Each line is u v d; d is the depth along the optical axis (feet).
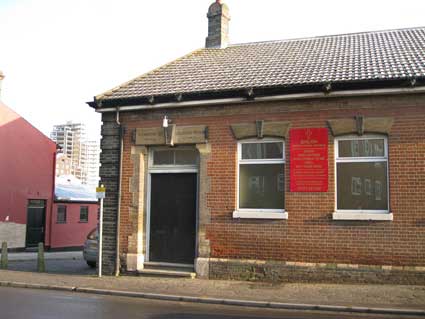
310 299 34.99
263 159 44.39
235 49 60.23
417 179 39.37
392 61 44.68
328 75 42.98
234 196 44.47
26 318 29.07
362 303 33.58
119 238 48.03
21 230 86.74
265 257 42.86
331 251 40.96
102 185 49.26
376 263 39.73
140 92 48.60
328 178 41.73
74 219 101.81
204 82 48.16
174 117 47.19
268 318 30.25
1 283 44.19
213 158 45.50
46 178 93.66
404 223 39.34
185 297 36.24
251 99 43.80
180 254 46.75
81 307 33.12
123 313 31.22
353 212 41.11
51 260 71.46
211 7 63.72
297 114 43.11
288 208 42.57
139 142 48.21
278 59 52.21
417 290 36.94
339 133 41.73
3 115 84.02
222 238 44.37
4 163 83.76
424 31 54.80
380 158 40.98
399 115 40.29
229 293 37.50
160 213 47.88
